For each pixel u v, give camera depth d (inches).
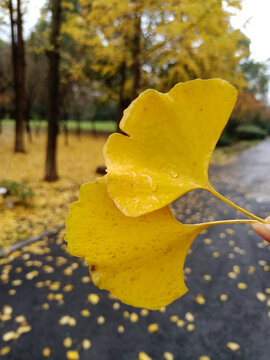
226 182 417.1
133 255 14.7
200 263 174.6
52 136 341.7
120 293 14.7
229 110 13.4
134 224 13.9
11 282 148.3
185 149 13.7
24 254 175.2
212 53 232.4
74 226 13.6
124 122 13.8
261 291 146.9
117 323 123.6
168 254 15.1
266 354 109.0
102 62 355.6
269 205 300.4
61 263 167.2
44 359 105.7
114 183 12.6
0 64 606.2
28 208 248.4
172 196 12.7
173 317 127.6
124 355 108.6
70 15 286.4
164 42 239.1
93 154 603.8
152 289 15.1
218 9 198.7
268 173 487.8
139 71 287.3
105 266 14.5
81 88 714.8
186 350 111.0
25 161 442.3
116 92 492.4
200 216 265.0
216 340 115.6
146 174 13.1
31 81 669.9
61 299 136.9
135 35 268.1
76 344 112.5
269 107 1207.6
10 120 1285.7
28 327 119.3
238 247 195.9
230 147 902.4
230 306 135.3
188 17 219.1
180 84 13.6
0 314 125.7
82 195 13.4
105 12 243.3
